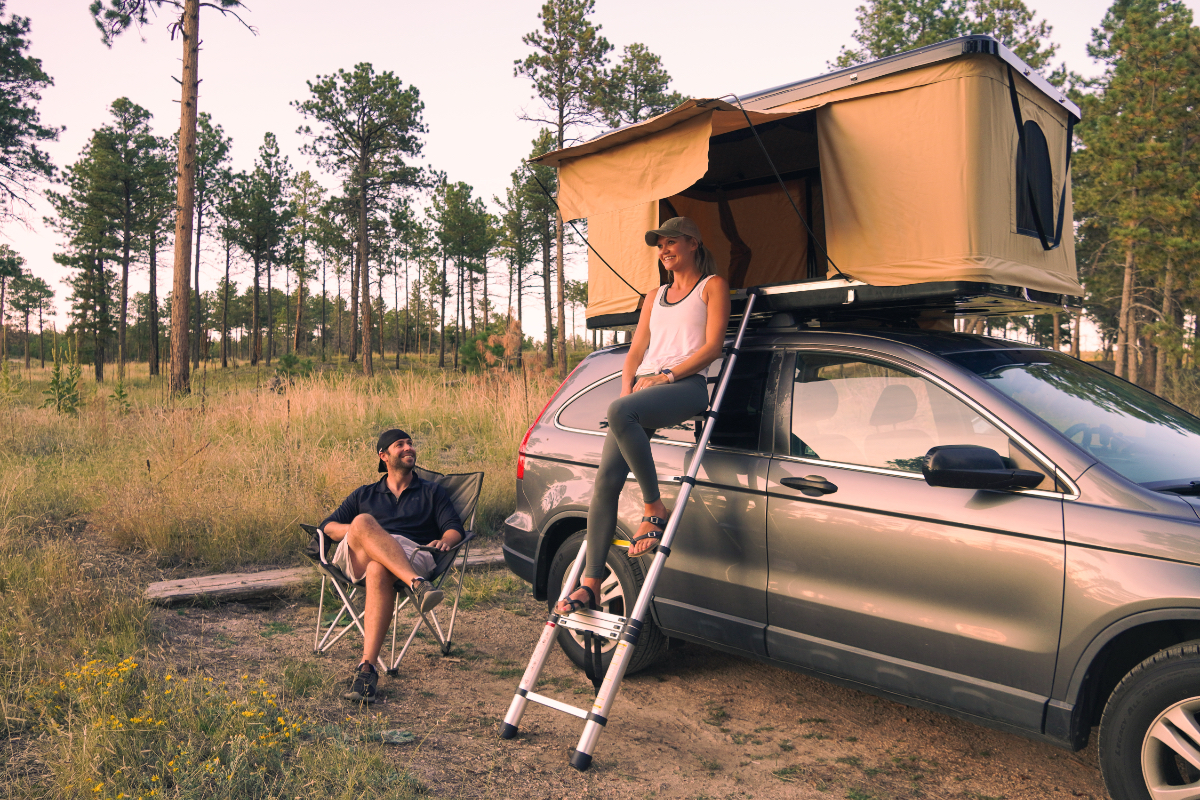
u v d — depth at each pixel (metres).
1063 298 3.98
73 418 11.80
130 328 79.25
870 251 3.51
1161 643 2.53
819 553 3.10
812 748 3.34
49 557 4.89
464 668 4.17
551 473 4.22
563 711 3.20
